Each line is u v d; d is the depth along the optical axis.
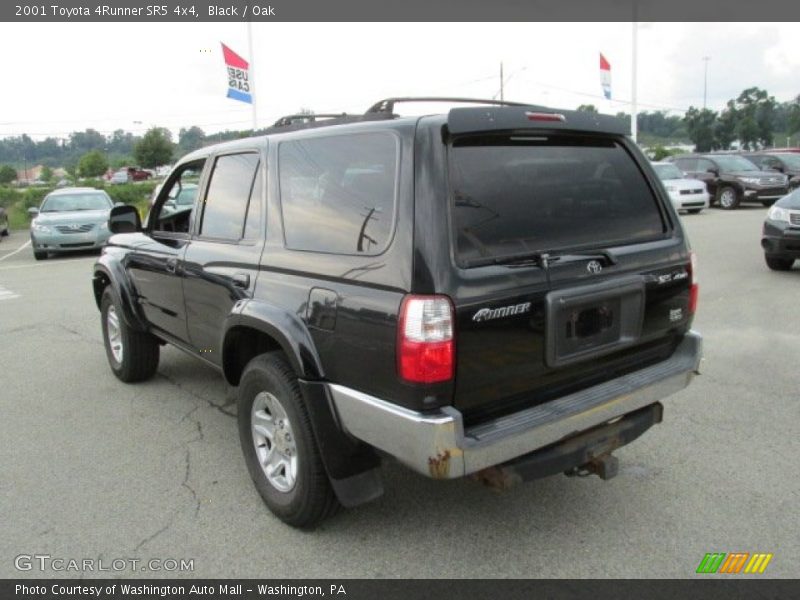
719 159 22.44
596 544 3.22
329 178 3.13
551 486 3.78
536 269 2.87
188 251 4.21
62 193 16.03
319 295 3.02
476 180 2.83
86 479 3.97
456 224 2.71
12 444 4.49
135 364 5.53
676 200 19.48
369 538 3.31
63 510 3.62
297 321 3.13
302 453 3.16
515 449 2.77
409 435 2.65
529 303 2.83
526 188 3.00
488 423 2.82
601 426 3.24
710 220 18.20
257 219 3.61
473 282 2.67
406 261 2.65
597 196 3.30
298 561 3.14
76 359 6.50
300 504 3.24
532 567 3.06
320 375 3.04
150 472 4.05
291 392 3.18
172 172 4.78
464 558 3.13
